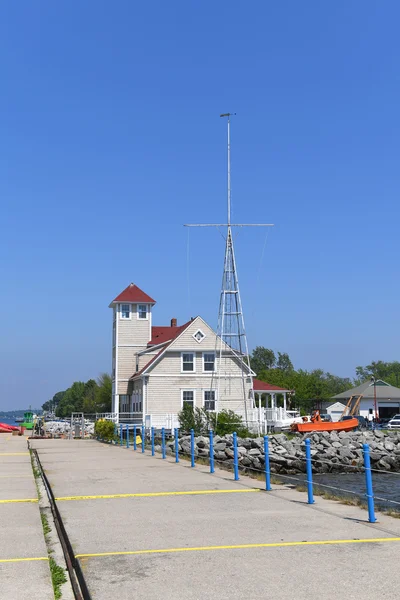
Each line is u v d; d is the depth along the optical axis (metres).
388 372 173.50
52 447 36.50
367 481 12.10
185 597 7.48
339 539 10.44
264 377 110.75
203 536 10.85
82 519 12.63
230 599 7.36
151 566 8.89
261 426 47.75
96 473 21.30
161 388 53.12
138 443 37.97
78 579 8.70
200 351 54.00
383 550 9.60
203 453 34.12
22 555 9.84
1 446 38.69
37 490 17.73
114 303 60.94
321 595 7.42
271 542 10.28
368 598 7.29
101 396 96.81
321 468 36.72
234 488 17.25
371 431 53.25
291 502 14.66
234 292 50.12
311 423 53.47
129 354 60.38
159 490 16.91
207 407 53.28
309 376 109.12
